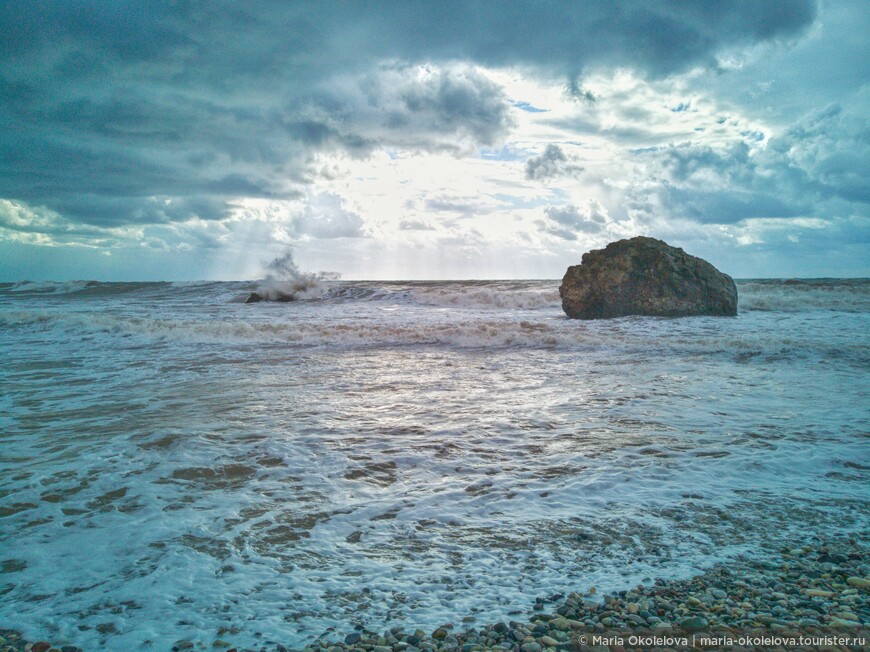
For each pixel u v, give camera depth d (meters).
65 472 5.04
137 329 14.85
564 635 2.75
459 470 5.16
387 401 7.78
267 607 3.03
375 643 2.70
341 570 3.43
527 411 7.22
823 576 3.32
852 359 10.59
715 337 13.10
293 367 10.47
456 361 11.05
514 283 36.66
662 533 3.90
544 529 3.97
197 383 9.05
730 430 6.31
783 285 25.81
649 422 6.67
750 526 4.00
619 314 17.73
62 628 2.84
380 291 26.42
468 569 3.44
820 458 5.37
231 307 23.64
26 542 3.76
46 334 14.53
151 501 4.44
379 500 4.50
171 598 3.12
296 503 4.43
